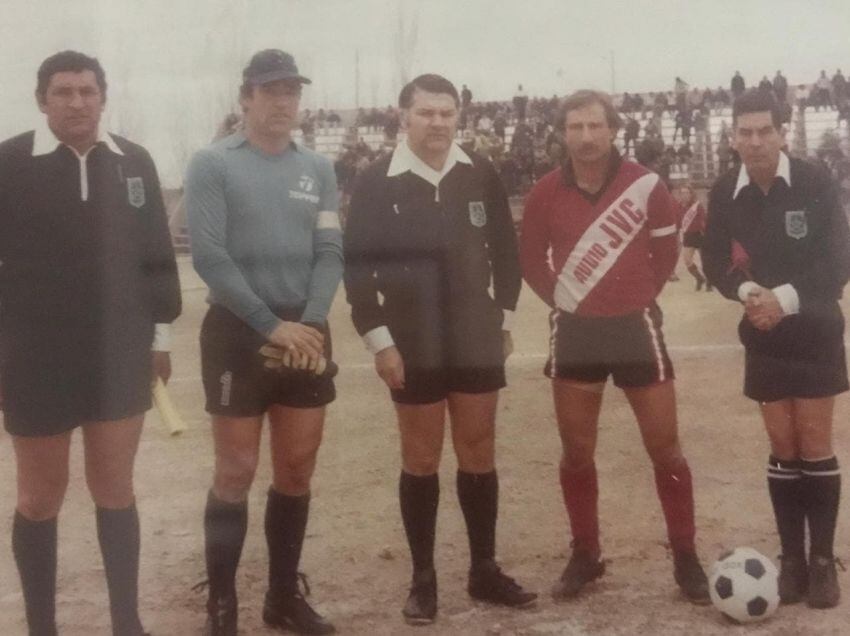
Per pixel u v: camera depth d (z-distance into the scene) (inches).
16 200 88.5
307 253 95.3
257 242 93.0
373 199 93.2
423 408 100.5
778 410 107.3
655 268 103.9
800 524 109.0
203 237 91.3
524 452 142.8
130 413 93.4
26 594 97.6
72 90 86.9
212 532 98.7
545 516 129.6
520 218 102.3
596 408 106.4
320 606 108.7
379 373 98.6
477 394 101.2
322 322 94.7
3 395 92.3
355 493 130.5
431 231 94.1
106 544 97.0
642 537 122.7
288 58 90.5
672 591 110.3
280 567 103.5
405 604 105.2
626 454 137.3
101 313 91.2
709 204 104.5
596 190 100.6
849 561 116.0
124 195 89.7
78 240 89.4
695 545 116.3
